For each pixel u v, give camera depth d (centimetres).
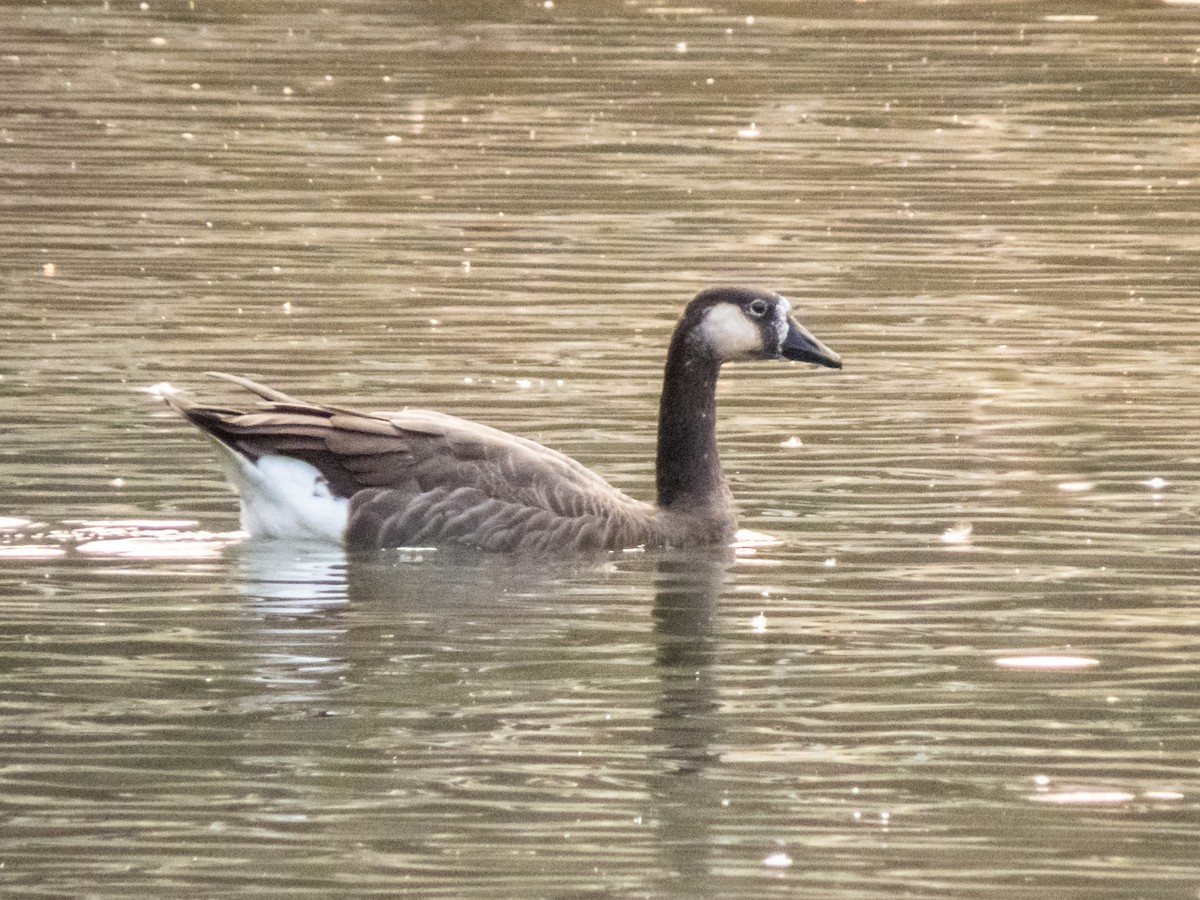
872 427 1939
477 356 2144
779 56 3975
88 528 1611
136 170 3050
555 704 1273
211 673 1314
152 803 1121
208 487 1719
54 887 1027
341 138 3294
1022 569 1544
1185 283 2505
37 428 1861
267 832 1090
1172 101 3634
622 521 1631
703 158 3189
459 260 2575
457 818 1109
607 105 3559
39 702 1264
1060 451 1855
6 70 3753
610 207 2875
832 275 2530
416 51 4000
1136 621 1426
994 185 3034
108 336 2194
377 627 1410
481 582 1526
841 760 1192
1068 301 2422
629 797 1136
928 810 1121
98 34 4122
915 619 1436
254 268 2516
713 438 1697
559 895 1022
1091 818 1117
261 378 2044
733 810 1121
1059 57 3975
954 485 1759
